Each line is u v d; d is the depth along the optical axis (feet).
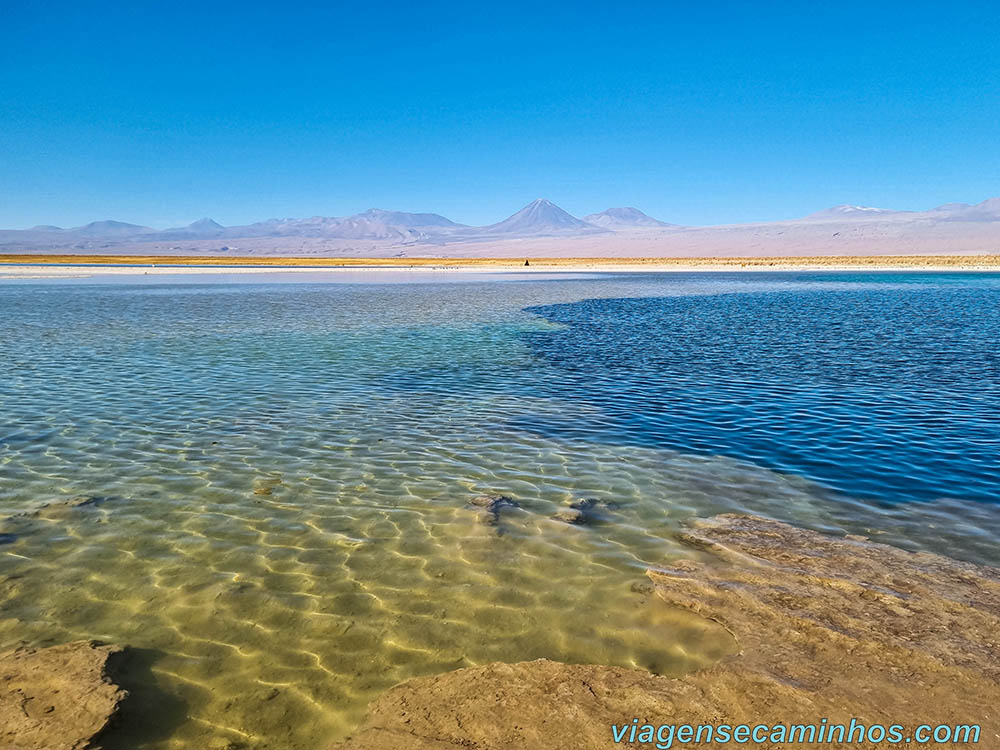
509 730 14.57
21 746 13.98
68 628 19.19
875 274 291.17
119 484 31.53
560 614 20.07
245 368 62.95
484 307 130.00
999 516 27.99
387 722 15.06
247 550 24.67
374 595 21.38
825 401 49.88
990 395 51.62
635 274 295.28
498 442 39.34
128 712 15.40
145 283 207.82
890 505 29.37
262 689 16.51
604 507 29.14
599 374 61.11
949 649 17.54
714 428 42.52
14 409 45.83
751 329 95.25
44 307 123.03
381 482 32.27
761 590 21.29
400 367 64.34
